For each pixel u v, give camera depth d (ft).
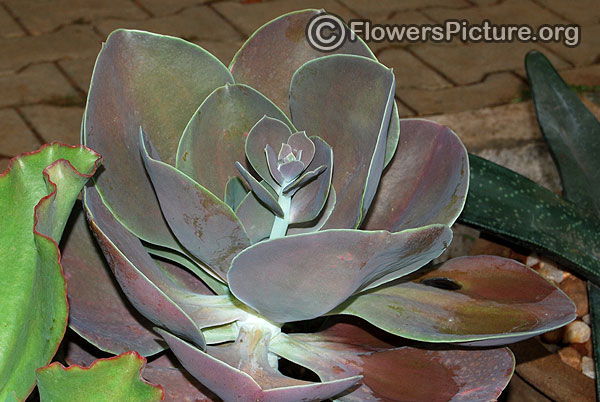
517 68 8.56
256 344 4.20
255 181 4.00
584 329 5.58
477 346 4.27
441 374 4.25
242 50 4.42
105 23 8.90
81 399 3.76
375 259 3.88
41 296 3.81
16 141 6.97
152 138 4.31
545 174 6.14
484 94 8.09
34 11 9.00
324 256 3.83
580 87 7.77
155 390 3.73
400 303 4.29
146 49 4.25
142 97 4.28
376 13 9.57
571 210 5.03
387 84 4.11
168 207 4.05
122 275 3.93
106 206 4.13
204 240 4.06
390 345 4.39
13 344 3.88
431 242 3.97
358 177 4.14
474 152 5.98
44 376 3.74
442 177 4.44
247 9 9.42
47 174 3.85
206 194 3.95
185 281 4.49
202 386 4.15
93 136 4.12
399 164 4.52
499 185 5.01
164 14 9.20
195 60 4.29
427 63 8.55
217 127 4.29
